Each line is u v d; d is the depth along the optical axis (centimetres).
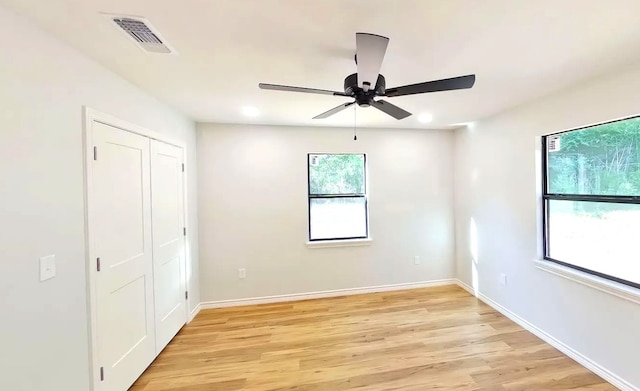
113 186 197
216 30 145
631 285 203
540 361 236
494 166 331
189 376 226
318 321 314
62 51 156
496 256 332
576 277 233
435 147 411
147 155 240
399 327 298
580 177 240
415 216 409
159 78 208
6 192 128
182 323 301
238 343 272
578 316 233
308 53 171
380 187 399
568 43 162
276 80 214
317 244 379
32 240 139
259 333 290
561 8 129
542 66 193
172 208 283
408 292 395
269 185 368
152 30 145
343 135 388
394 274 405
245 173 362
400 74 204
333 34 150
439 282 416
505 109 304
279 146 370
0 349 125
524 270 290
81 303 168
